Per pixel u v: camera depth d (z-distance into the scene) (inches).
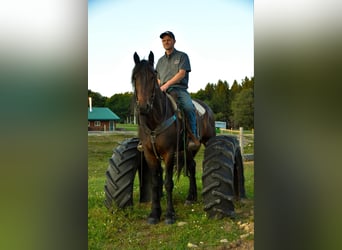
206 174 129.3
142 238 122.4
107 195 139.2
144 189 152.7
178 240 120.0
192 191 150.6
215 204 127.5
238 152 147.4
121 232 127.3
